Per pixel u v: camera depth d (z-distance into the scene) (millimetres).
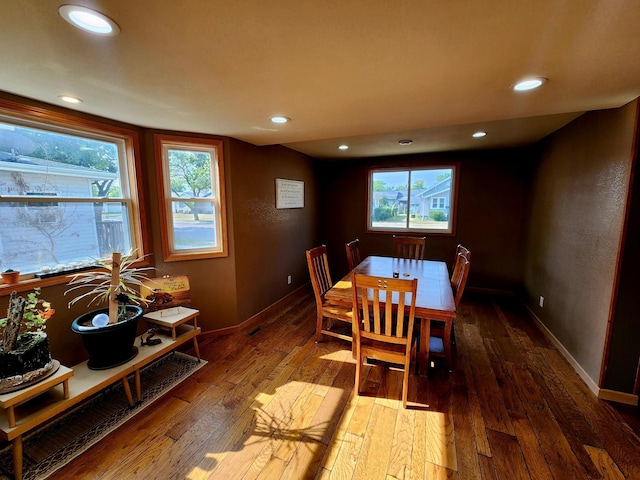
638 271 1951
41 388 1523
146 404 2051
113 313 2023
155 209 2701
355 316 2090
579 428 1825
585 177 2455
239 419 1923
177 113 2170
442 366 2518
